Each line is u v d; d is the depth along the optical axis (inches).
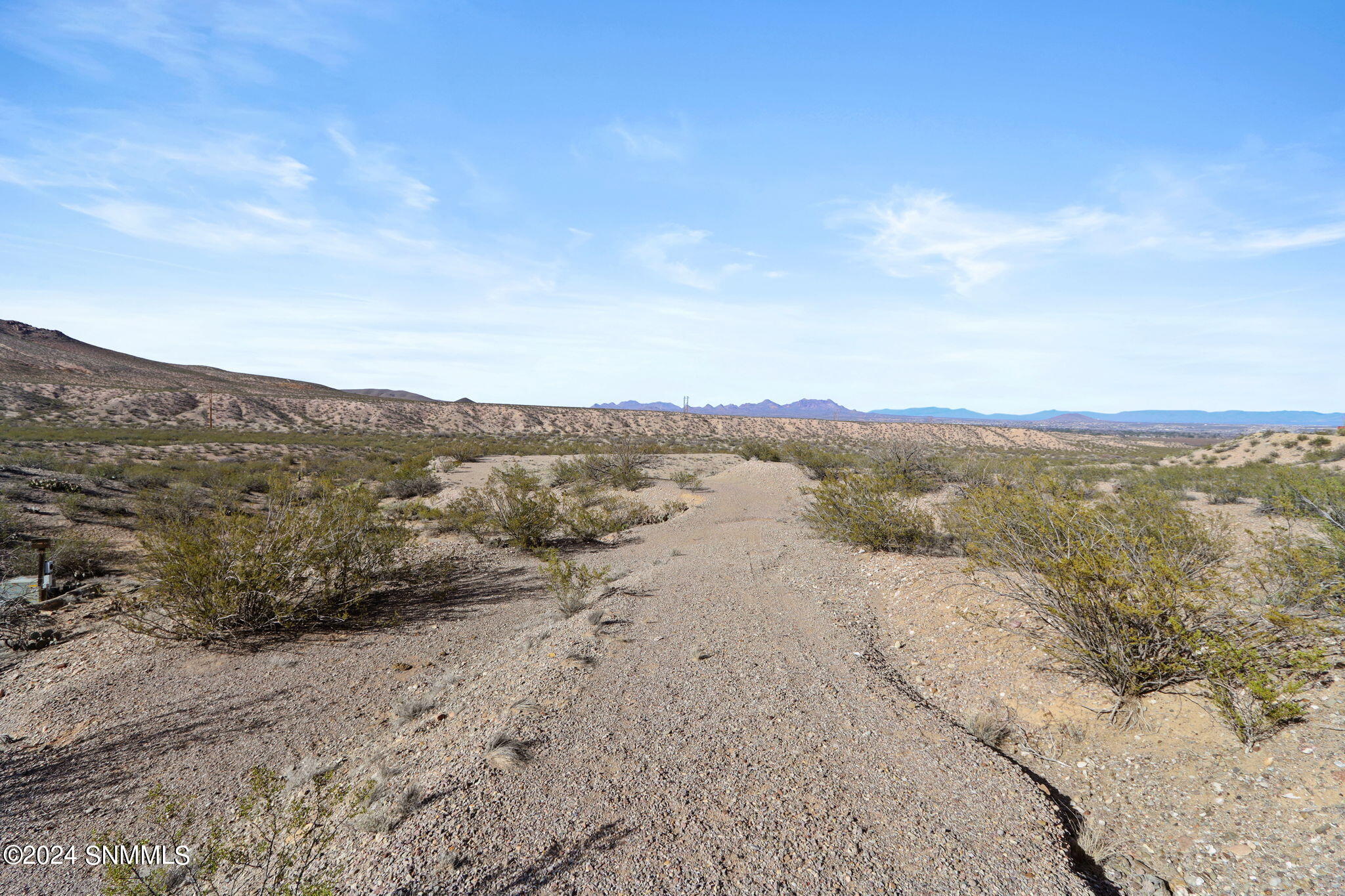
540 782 175.2
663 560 512.1
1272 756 171.0
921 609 333.1
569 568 428.1
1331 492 325.4
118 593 424.2
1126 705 209.9
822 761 184.7
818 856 142.6
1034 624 278.1
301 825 172.1
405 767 199.5
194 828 190.4
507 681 264.8
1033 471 417.7
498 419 4065.0
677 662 269.6
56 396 2930.6
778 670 257.9
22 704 288.2
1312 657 180.2
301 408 3659.0
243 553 361.4
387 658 334.6
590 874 137.4
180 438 2060.8
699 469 1275.8
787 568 450.6
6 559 534.6
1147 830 159.8
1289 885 134.3
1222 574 244.1
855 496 511.8
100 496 848.3
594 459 1249.4
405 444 2500.0
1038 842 149.3
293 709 275.0
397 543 474.0
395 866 142.6
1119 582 207.0
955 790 170.1
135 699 285.9
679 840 148.5
